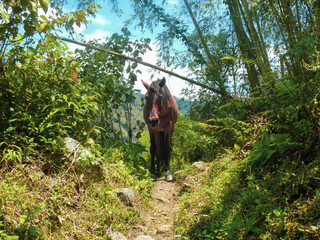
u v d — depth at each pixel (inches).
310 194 100.8
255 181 123.7
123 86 251.3
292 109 132.2
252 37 181.8
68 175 127.9
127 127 262.7
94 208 123.6
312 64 120.3
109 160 172.7
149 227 133.7
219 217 122.6
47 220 102.3
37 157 127.3
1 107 126.4
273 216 99.7
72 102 133.0
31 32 118.8
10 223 92.1
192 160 263.1
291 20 139.9
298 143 120.3
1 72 128.6
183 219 134.7
